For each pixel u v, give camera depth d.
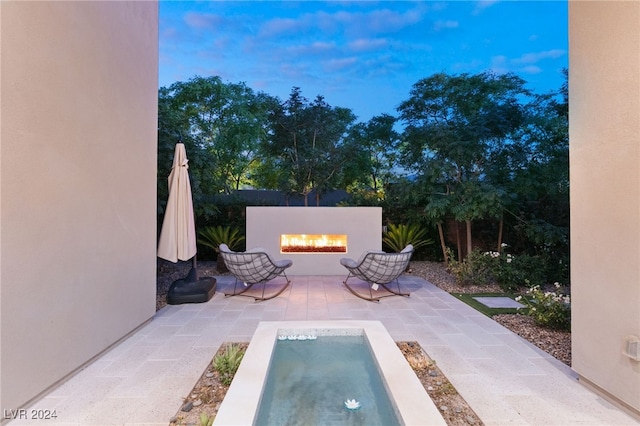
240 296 6.12
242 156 14.46
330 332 3.93
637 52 2.39
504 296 6.18
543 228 7.37
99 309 3.53
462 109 8.59
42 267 2.76
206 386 2.97
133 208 4.26
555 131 7.45
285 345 3.76
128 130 4.14
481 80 8.33
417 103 8.80
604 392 2.76
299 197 12.43
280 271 6.09
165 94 12.91
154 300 4.85
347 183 14.06
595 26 2.75
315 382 2.99
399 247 9.19
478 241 9.34
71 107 3.11
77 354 3.18
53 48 2.89
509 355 3.61
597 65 2.74
